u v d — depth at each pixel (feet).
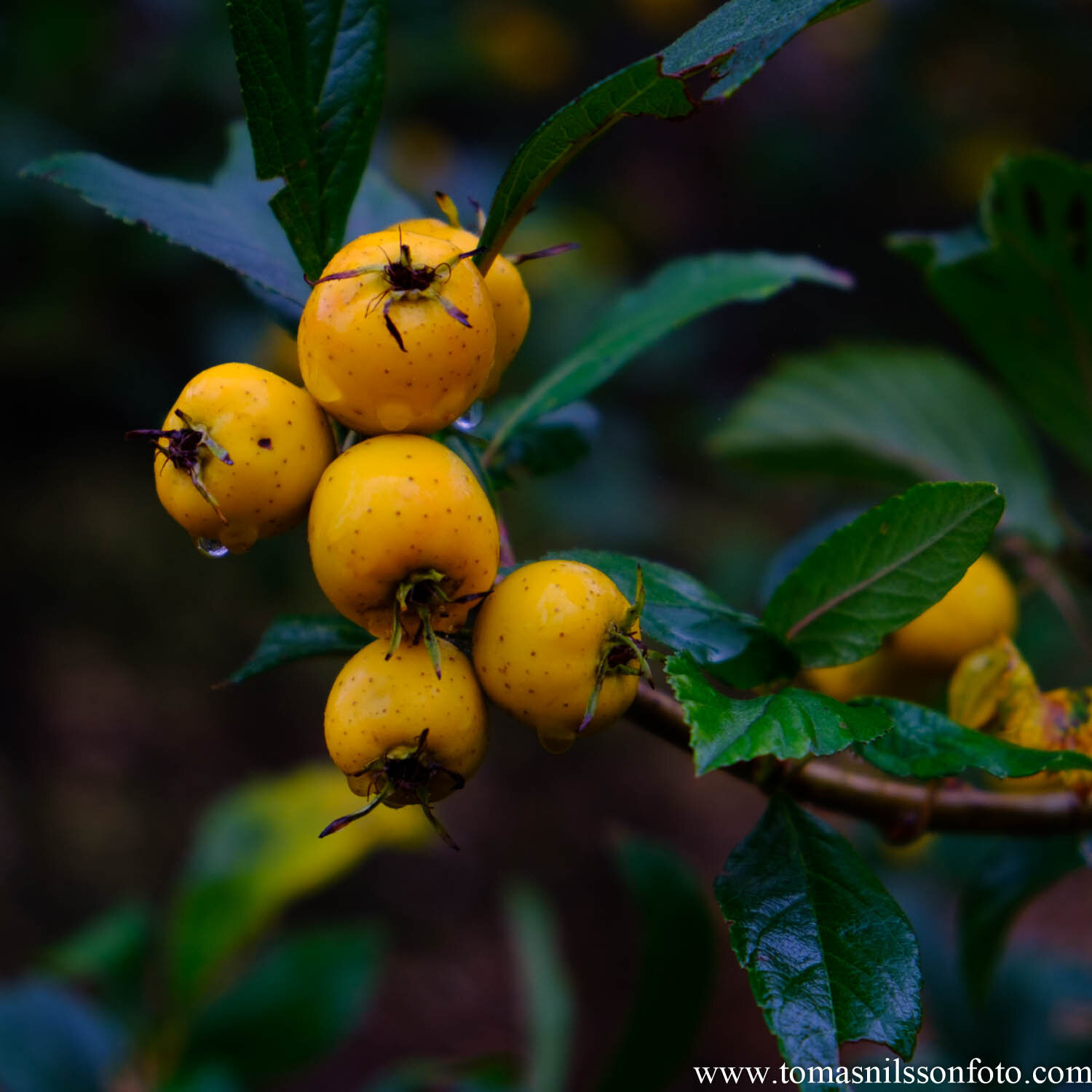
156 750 3.88
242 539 1.28
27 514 4.24
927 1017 1.93
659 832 4.37
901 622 1.31
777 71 5.16
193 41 3.44
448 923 3.92
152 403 3.68
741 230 5.21
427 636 1.25
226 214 1.41
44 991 1.85
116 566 4.21
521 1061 2.16
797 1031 1.25
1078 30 4.81
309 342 1.25
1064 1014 1.87
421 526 1.25
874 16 5.03
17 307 3.53
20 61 3.39
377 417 1.26
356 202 1.48
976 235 1.53
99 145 3.39
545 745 1.28
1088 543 1.63
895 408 1.86
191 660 4.13
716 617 1.31
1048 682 2.40
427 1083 1.88
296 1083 3.34
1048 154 1.46
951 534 1.29
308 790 2.08
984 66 4.97
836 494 4.83
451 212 1.32
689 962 1.60
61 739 3.81
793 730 1.25
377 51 1.31
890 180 5.06
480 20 4.39
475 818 4.32
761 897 1.29
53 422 4.27
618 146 5.11
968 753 1.29
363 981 1.91
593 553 1.32
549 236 3.92
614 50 4.74
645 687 1.33
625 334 1.47
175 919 1.92
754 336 5.18
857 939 1.27
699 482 4.99
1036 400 1.59
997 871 1.52
